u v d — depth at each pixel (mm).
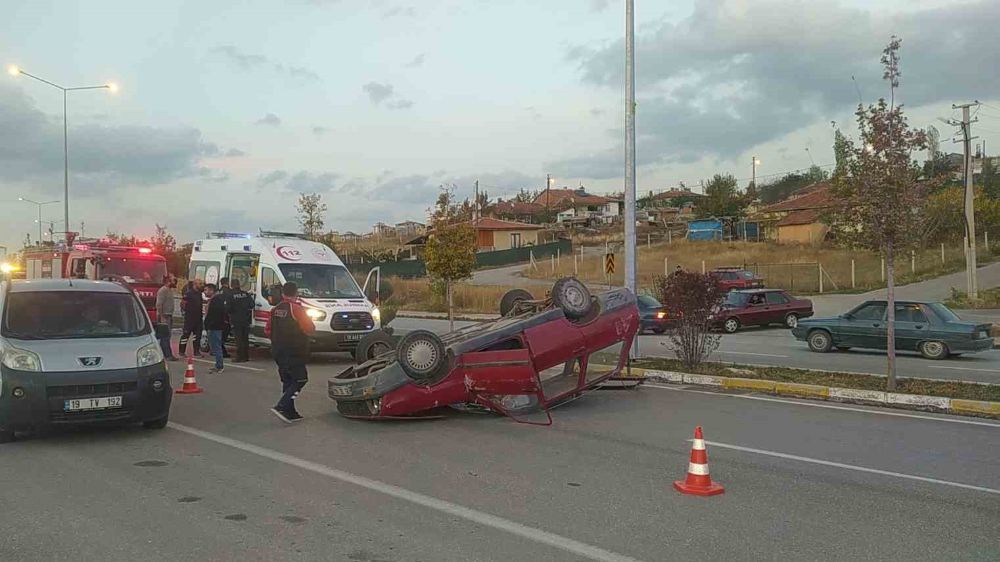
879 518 5859
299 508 6027
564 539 5336
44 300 9219
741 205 79500
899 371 15125
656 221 88000
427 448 8227
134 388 8461
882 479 7023
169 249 55406
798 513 5977
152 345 8977
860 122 12086
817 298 36500
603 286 41812
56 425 8148
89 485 6691
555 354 10375
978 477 7105
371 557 4969
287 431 9141
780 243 59219
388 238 91938
